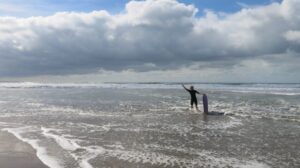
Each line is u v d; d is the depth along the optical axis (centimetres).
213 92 5041
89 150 1020
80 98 3566
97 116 1898
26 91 5612
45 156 941
